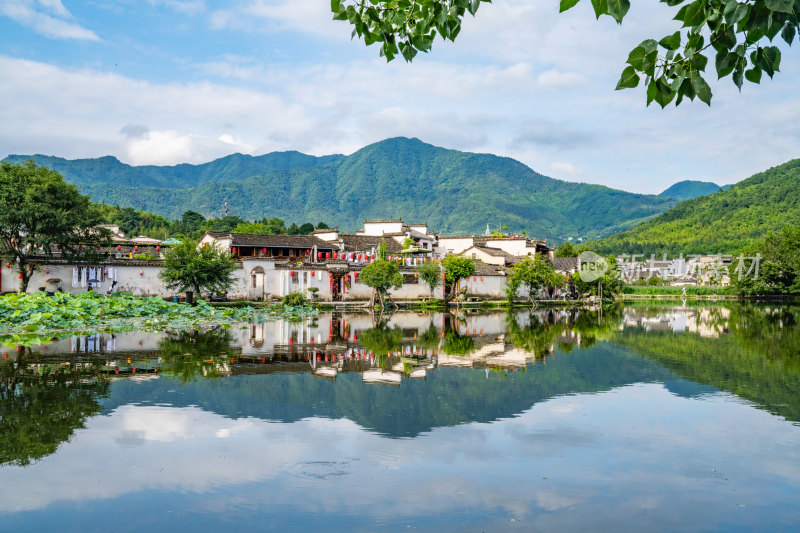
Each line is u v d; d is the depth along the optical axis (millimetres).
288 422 13539
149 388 16797
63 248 43688
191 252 47406
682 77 4734
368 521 8484
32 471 10258
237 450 11523
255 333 32500
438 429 13242
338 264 63250
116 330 32250
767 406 15766
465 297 72000
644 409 15344
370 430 13039
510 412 14891
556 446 12070
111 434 12398
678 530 8266
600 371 21125
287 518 8570
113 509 8805
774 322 45375
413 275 70000
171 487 9648
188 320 39000
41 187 40188
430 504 9102
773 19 4297
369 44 6445
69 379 17812
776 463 11094
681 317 51562
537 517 8664
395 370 20766
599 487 9867
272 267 58438
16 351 23500
